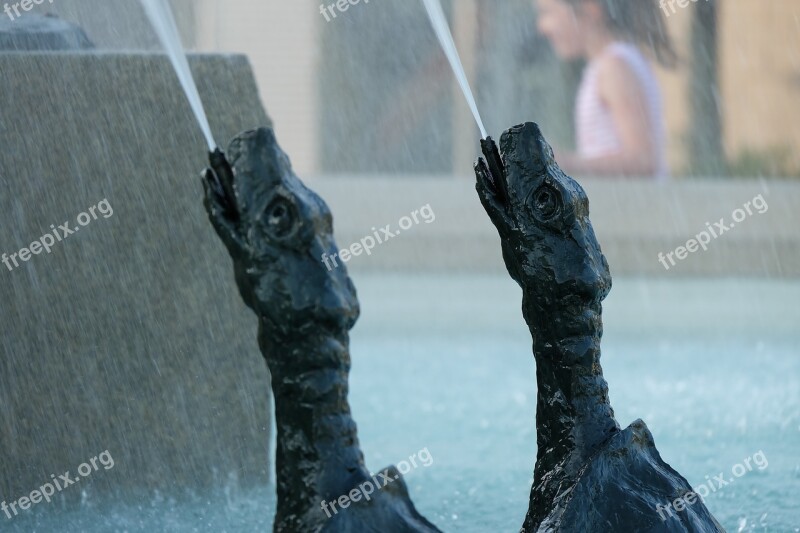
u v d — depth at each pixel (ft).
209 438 50.19
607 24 166.71
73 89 48.19
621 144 137.80
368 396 68.49
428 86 169.07
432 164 169.07
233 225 29.01
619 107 137.18
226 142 49.52
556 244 31.83
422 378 74.23
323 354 28.68
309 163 168.45
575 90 167.02
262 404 50.62
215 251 49.65
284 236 28.48
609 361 77.77
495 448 55.36
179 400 49.78
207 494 50.06
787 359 78.18
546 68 168.14
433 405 65.77
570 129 167.43
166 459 49.75
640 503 30.37
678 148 174.70
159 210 49.08
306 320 28.48
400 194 129.08
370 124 169.17
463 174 168.25
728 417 59.98
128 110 48.62
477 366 78.48
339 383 28.86
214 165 29.27
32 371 48.47
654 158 138.31
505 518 44.21
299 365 28.68
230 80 49.47
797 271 124.88
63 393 48.78
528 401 66.54
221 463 50.31
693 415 60.29
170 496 49.62
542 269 31.81
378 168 170.09
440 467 51.70
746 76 174.70
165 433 49.70
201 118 47.93
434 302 108.06
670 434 56.03
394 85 169.37
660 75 172.35
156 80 48.80
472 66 168.76
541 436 32.32
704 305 104.83
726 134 175.42
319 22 166.40
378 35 168.14
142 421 49.47
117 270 48.91
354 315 29.07
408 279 122.42
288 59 167.22
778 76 174.70
